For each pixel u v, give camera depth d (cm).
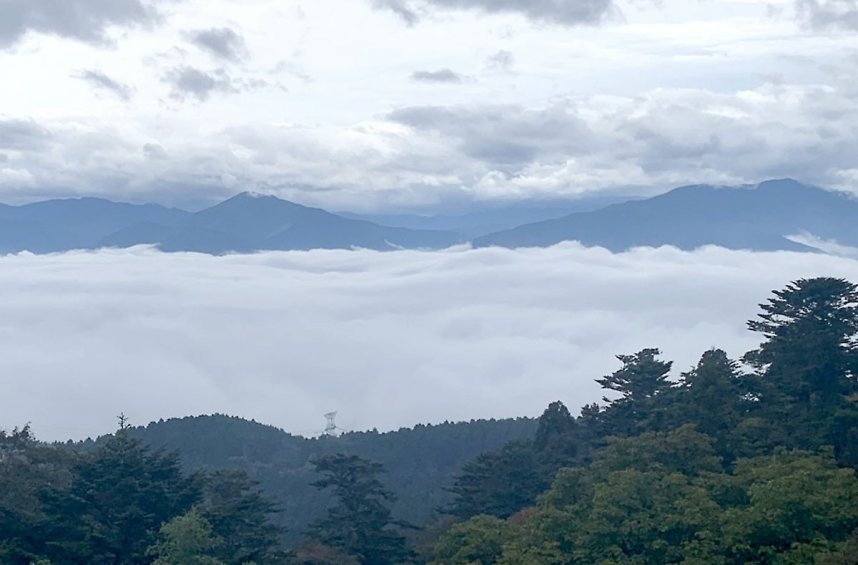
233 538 4825
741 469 4216
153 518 4681
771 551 3538
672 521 3775
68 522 4525
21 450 4844
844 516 3575
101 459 4784
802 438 4869
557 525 4138
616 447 4591
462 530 4406
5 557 4231
